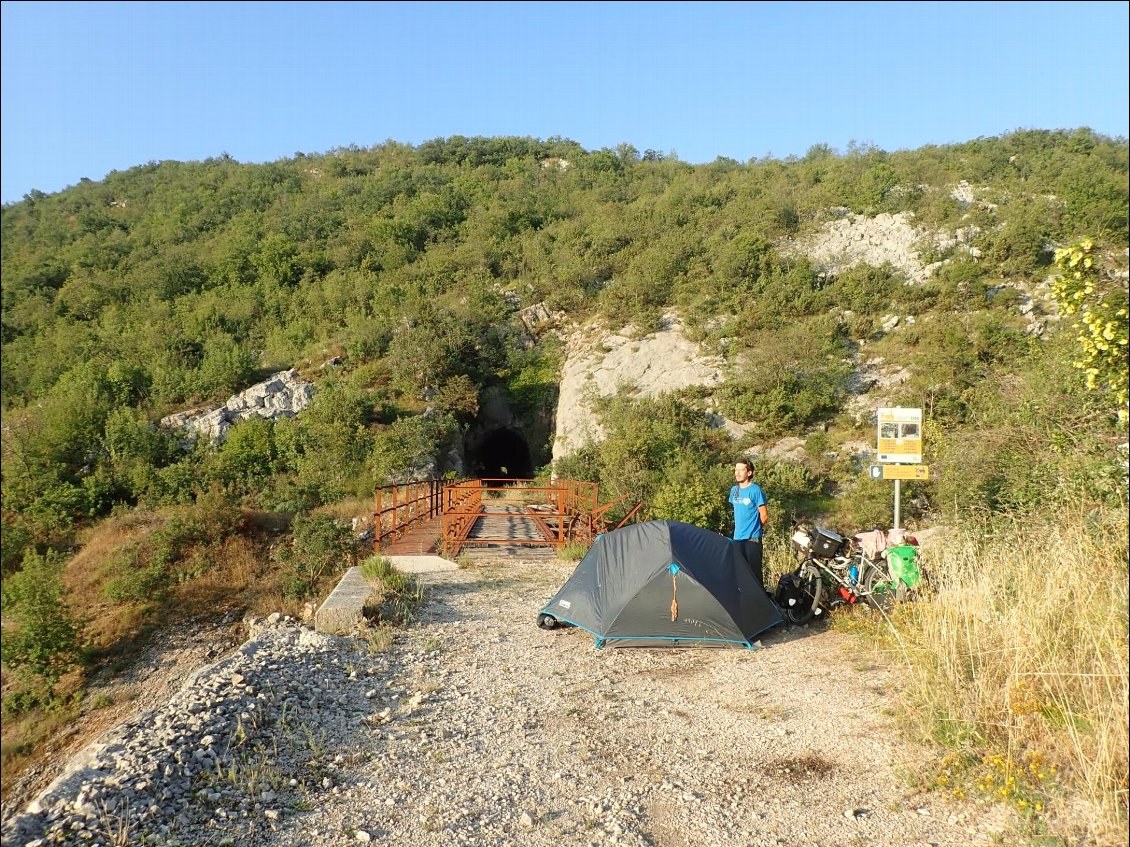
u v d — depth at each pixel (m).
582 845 3.61
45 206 75.88
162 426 31.33
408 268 51.12
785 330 33.38
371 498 25.77
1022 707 4.27
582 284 44.81
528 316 43.62
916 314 35.31
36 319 38.59
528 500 24.72
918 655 5.38
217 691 5.55
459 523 15.15
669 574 7.12
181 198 72.12
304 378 37.16
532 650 7.09
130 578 16.34
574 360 39.16
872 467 9.30
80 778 4.13
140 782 4.08
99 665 13.62
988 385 23.17
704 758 4.61
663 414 30.14
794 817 3.85
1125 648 4.23
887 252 42.19
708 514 17.97
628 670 6.45
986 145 58.88
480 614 8.58
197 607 16.09
